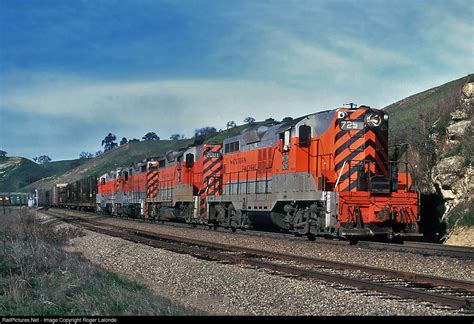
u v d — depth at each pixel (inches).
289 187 812.6
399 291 382.0
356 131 737.0
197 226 1285.7
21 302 392.8
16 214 1919.3
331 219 697.0
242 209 983.6
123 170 1959.9
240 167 1023.6
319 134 772.6
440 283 423.2
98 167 5905.5
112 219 1731.1
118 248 759.1
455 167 862.5
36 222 1311.5
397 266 524.1
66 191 3137.3
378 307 346.9
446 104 1011.9
